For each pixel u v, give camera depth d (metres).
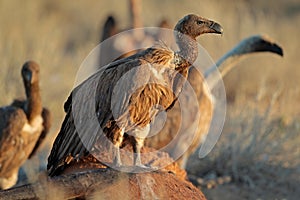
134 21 32.22
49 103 27.50
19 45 33.16
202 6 40.47
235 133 23.33
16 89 28.55
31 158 21.44
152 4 46.41
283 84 30.86
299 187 22.31
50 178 11.53
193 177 21.78
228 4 44.06
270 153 23.42
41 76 29.09
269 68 35.00
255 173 22.73
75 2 54.16
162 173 12.81
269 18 45.34
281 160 23.44
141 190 12.02
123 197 11.55
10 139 20.23
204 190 21.34
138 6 32.44
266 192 21.86
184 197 12.64
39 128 21.06
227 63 22.03
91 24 52.59
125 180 11.63
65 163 12.36
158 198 12.14
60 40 43.56
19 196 11.30
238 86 32.94
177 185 12.82
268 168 22.97
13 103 21.55
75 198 11.75
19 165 20.72
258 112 24.17
